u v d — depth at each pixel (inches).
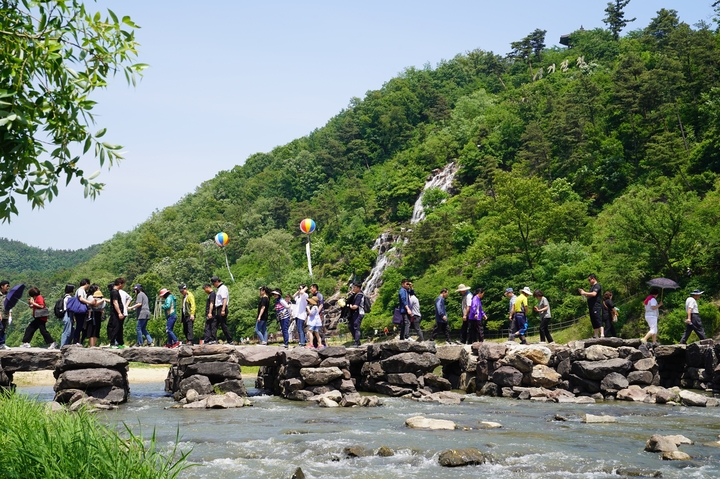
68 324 820.6
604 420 585.0
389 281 3580.2
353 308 927.7
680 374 900.6
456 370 956.6
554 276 2201.0
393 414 640.4
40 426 306.7
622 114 3750.0
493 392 837.2
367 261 4375.0
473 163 4645.7
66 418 322.3
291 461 413.1
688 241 1738.4
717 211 1863.9
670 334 1557.6
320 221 5762.8
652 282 944.3
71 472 249.8
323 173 7096.5
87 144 267.7
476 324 983.0
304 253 5211.6
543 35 7057.1
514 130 4854.8
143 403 764.0
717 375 818.8
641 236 1785.2
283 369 831.7
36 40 259.3
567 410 676.7
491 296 2470.5
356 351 904.3
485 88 7160.4
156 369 1705.2
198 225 7327.8
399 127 6993.1
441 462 407.5
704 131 3223.4
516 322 979.3
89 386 714.2
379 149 6978.4
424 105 7332.7
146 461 274.4
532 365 831.1
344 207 5816.9
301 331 882.1
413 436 499.2
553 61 6530.5
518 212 2581.2
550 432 523.8
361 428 544.7
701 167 2763.3
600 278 2012.8
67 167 269.7
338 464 406.3
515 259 2598.4
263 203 6948.8
